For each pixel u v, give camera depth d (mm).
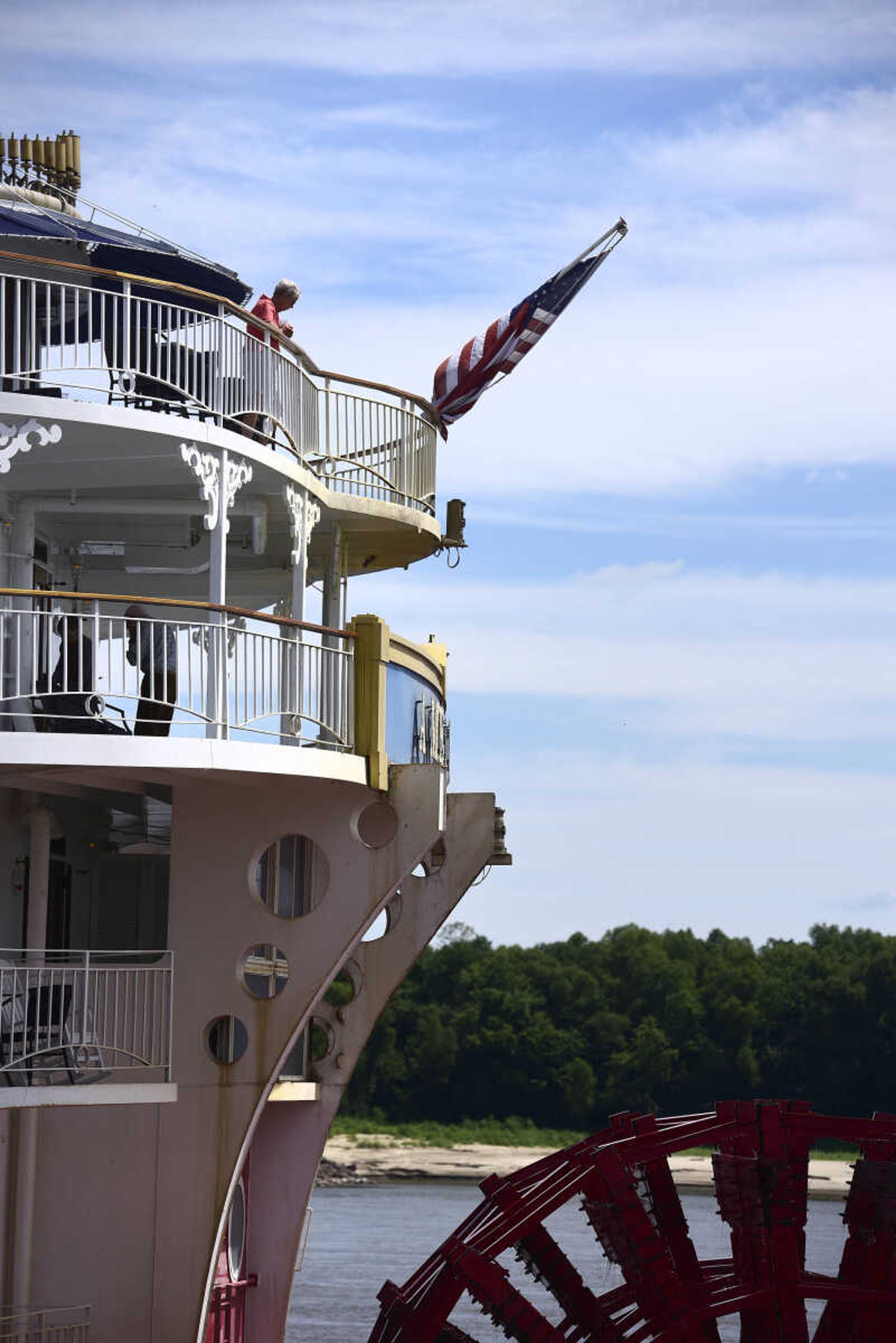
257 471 50656
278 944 51562
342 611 58562
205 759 46000
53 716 45500
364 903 51594
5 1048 47250
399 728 54344
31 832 53125
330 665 51156
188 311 49000
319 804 51906
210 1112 51250
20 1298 50938
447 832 56875
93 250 50750
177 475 51250
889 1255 55469
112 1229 51375
